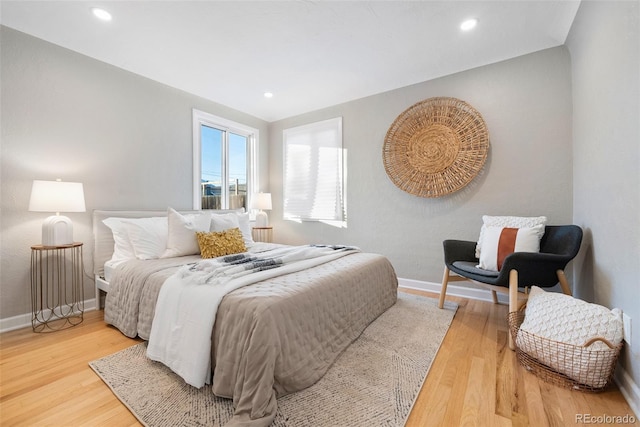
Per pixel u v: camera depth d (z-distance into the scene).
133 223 2.44
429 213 3.10
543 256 1.84
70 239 2.26
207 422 1.18
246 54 2.58
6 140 2.13
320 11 2.03
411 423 1.17
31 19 2.07
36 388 1.42
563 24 2.16
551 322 1.57
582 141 2.11
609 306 1.59
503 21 2.13
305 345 1.44
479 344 1.87
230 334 1.33
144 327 1.81
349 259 2.35
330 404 1.28
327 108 3.87
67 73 2.43
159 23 2.14
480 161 2.76
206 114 3.58
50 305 2.33
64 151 2.41
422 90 3.12
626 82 1.39
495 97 2.72
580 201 2.18
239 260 2.01
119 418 1.22
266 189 4.49
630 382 1.30
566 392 1.37
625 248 1.40
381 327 2.11
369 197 3.52
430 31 2.26
